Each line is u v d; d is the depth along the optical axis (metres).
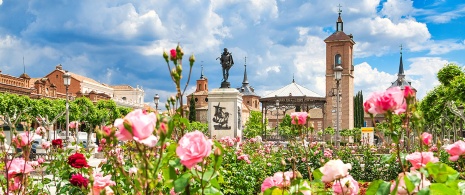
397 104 3.08
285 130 83.38
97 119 62.38
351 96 99.38
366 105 3.18
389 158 3.54
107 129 2.89
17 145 4.42
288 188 3.64
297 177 3.59
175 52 3.70
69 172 6.75
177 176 3.44
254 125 83.12
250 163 13.14
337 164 3.26
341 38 97.69
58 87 104.38
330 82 98.38
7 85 70.38
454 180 3.13
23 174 4.29
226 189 10.51
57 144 8.54
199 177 3.26
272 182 3.68
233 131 26.84
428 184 3.22
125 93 133.88
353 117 99.56
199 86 135.50
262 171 14.35
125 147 7.33
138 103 126.06
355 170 17.20
